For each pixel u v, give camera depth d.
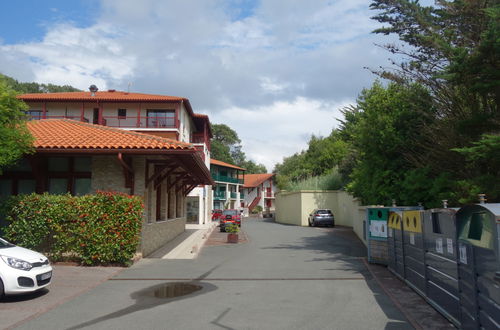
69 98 30.98
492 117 9.66
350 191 23.61
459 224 5.75
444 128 11.98
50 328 5.86
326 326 6.00
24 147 10.97
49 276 7.97
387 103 15.55
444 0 11.41
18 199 11.27
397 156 15.19
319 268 11.37
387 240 11.25
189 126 36.78
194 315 6.57
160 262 12.45
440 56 11.81
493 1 10.04
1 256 7.41
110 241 11.14
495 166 10.28
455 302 5.92
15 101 10.44
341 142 48.44
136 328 5.87
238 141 84.06
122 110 32.16
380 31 13.15
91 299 7.66
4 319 6.31
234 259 13.25
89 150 12.26
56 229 11.14
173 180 21.52
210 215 43.22
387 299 7.69
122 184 13.49
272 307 7.10
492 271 4.61
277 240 20.27
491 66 8.98
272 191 76.56
